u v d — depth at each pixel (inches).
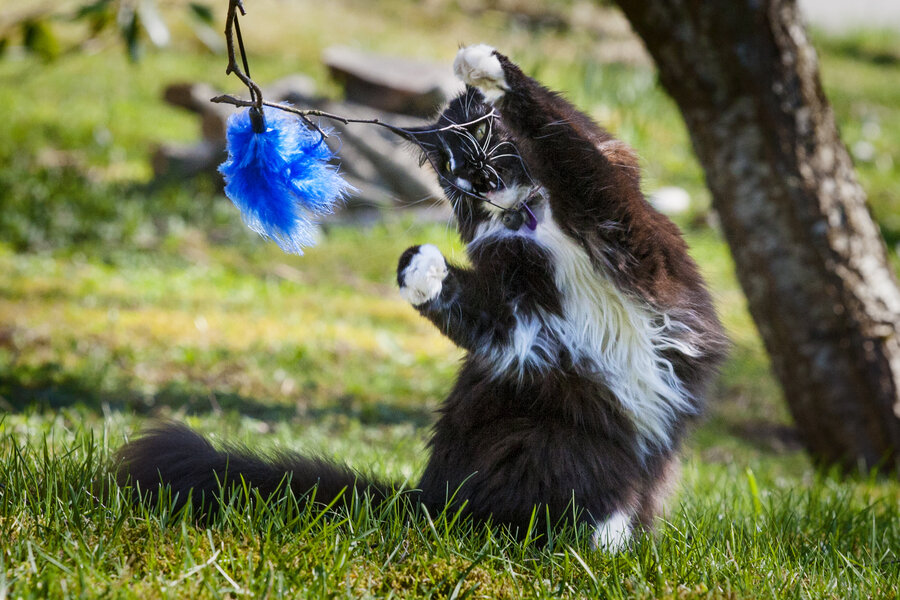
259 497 229.3
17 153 932.6
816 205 435.2
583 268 259.4
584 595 211.8
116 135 1011.9
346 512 238.8
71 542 203.9
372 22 1433.3
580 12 1539.1
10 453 269.3
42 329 542.3
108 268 721.0
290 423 447.5
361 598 197.5
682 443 279.1
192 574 199.2
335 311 672.4
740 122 432.1
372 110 875.4
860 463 440.1
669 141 1015.0
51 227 789.2
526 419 254.5
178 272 730.8
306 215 217.8
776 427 587.2
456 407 266.8
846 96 1293.1
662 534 261.3
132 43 467.8
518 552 227.3
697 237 839.1
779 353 458.3
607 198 254.1
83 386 460.8
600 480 250.4
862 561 265.6
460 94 288.2
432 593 204.7
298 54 1263.5
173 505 228.1
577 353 256.8
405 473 343.3
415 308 250.7
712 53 425.4
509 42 1365.7
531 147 257.1
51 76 1148.5
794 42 427.5
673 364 266.8
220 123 910.4
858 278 442.0
